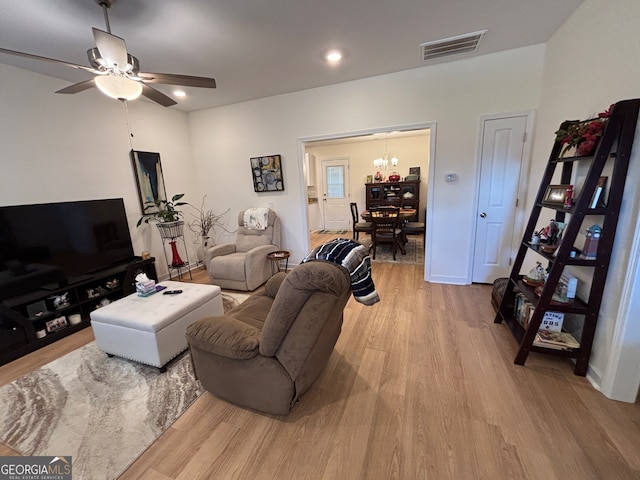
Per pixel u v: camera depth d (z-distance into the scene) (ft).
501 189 9.93
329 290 4.15
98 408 5.51
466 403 5.23
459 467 4.08
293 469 4.18
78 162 9.82
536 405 5.10
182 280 13.08
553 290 5.65
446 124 9.98
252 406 5.16
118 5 5.80
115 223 10.46
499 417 4.89
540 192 6.82
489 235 10.43
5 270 7.66
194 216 14.85
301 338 4.38
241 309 6.50
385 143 22.91
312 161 24.88
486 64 9.16
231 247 12.92
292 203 13.32
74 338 8.34
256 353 4.76
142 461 4.42
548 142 8.15
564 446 4.31
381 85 10.44
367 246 5.44
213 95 11.76
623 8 5.04
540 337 6.05
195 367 5.57
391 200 21.71
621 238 4.96
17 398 5.88
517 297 7.50
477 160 9.91
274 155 12.94
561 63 7.40
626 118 4.65
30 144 8.55
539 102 8.79
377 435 4.67
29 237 8.12
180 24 6.63
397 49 8.42
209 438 4.76
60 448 4.68
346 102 11.08
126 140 11.41
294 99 11.93
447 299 9.74
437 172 10.45
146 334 6.22
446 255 11.10
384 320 8.48
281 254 12.05
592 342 5.62
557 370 5.99
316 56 8.64
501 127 9.45
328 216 25.62
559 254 5.46
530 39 8.20
